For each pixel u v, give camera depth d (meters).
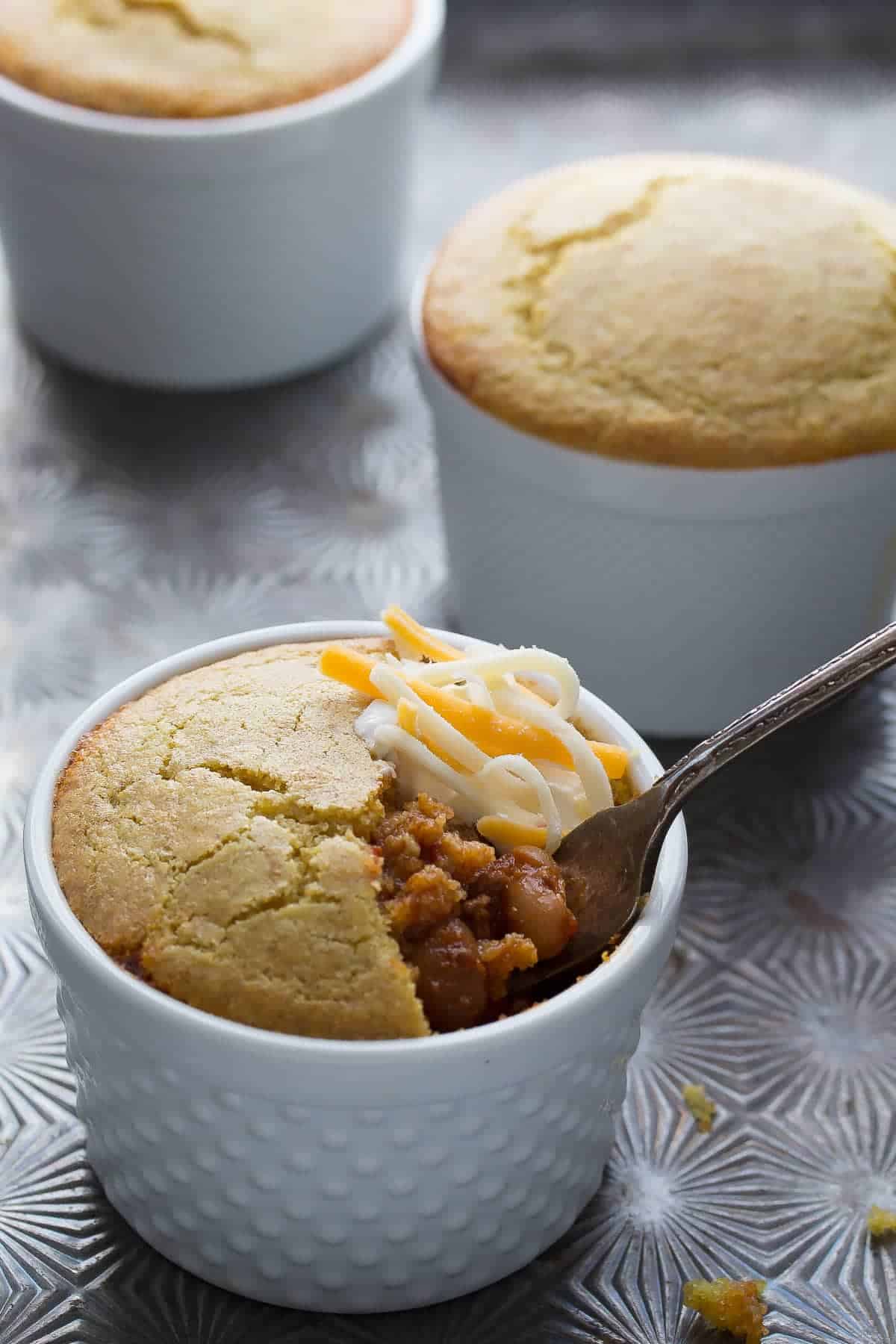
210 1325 0.48
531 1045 0.46
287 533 0.65
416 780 0.48
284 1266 0.48
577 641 0.59
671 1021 0.54
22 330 0.72
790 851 0.58
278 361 0.69
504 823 0.48
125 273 0.66
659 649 0.58
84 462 0.67
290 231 0.66
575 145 0.85
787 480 0.56
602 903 0.48
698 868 0.57
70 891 0.47
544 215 0.60
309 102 0.64
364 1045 0.45
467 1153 0.46
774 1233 0.50
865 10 0.91
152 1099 0.47
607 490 0.56
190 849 0.47
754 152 0.85
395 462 0.68
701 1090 0.53
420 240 0.78
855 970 0.55
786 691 0.48
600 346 0.57
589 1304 0.49
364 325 0.71
